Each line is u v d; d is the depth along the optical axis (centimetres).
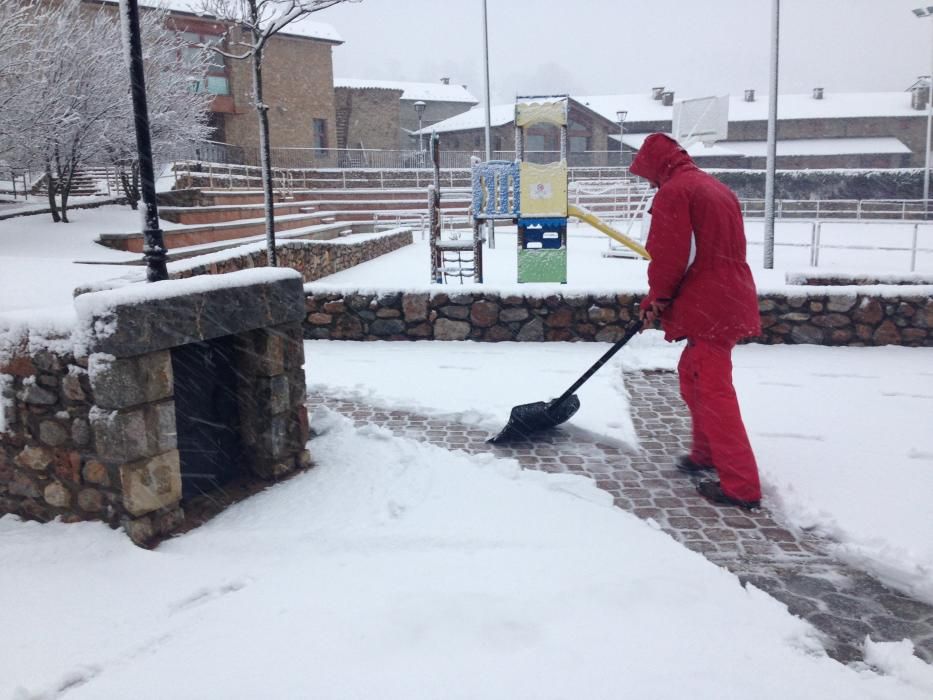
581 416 428
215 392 331
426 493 322
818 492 321
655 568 252
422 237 2180
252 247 916
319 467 357
